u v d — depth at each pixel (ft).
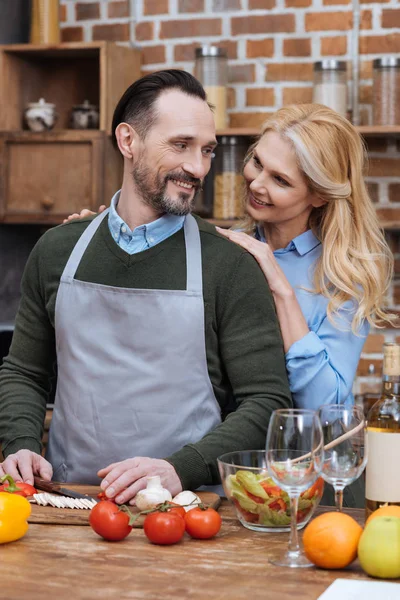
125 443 6.75
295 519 4.99
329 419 5.18
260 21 12.41
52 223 12.10
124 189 7.04
